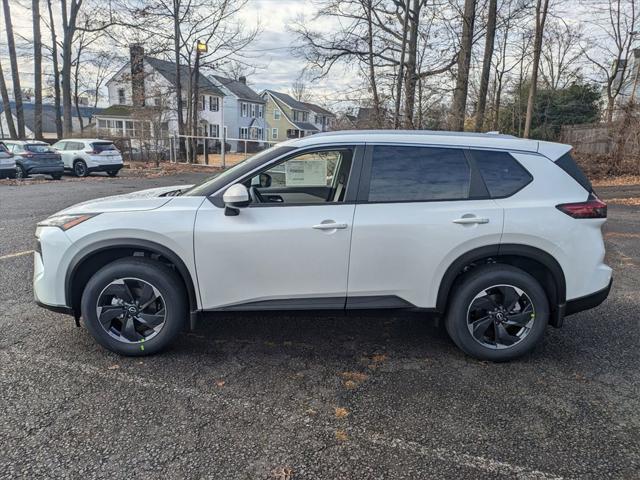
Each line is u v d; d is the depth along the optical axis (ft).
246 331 13.05
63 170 57.00
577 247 10.95
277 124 200.95
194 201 11.01
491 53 52.01
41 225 11.35
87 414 8.91
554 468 7.66
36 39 81.97
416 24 51.29
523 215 10.77
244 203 10.49
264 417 8.96
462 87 50.14
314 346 12.17
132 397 9.54
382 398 9.71
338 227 10.60
